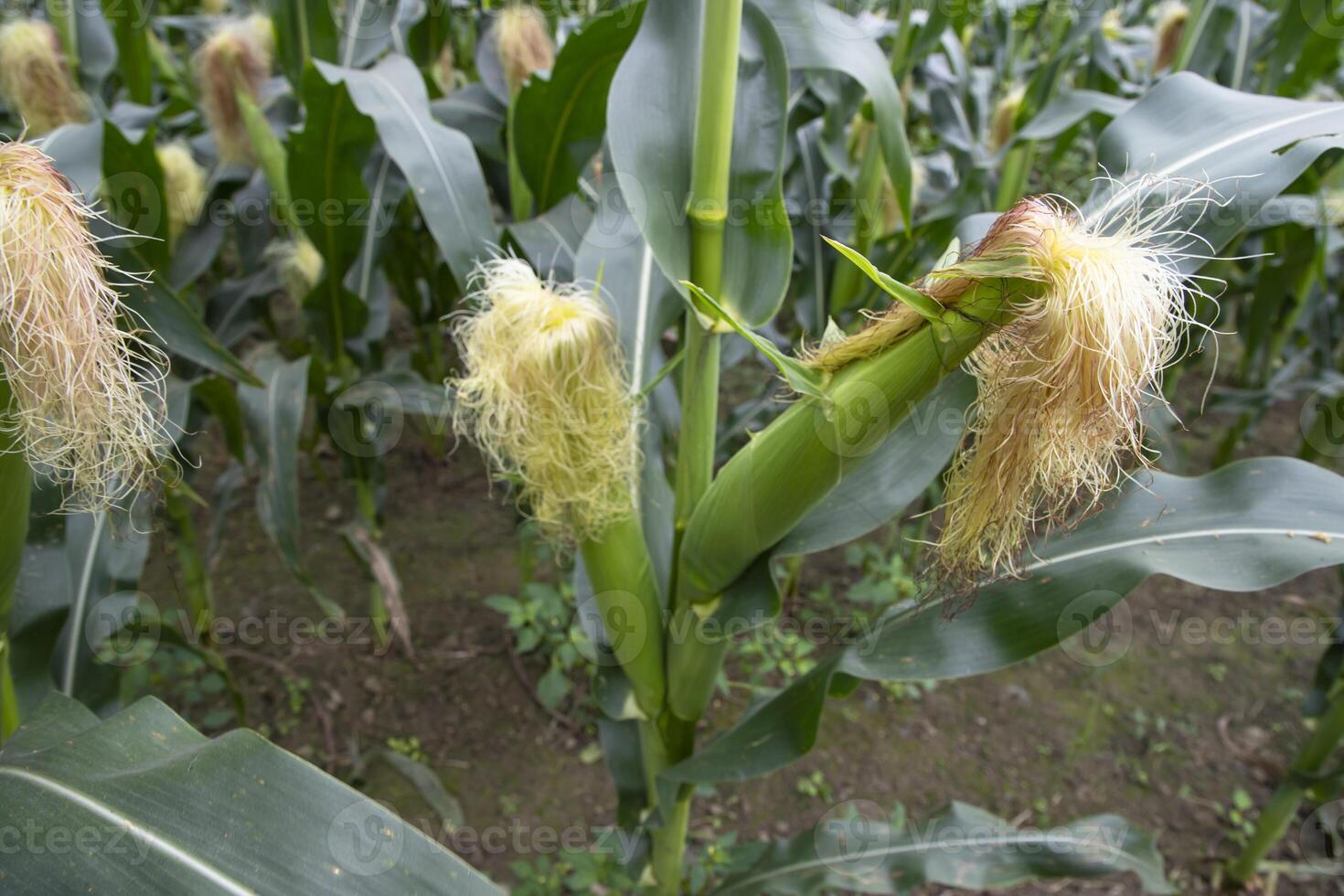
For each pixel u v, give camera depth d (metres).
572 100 2.24
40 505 1.59
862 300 3.13
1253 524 1.41
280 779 1.00
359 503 3.05
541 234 2.35
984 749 3.13
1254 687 3.41
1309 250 3.30
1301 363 4.30
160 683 3.06
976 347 1.04
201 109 3.13
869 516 1.48
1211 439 4.85
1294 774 2.40
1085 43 4.03
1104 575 1.42
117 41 3.19
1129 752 3.12
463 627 3.50
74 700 1.20
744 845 2.43
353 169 2.35
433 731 3.06
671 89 1.32
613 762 2.09
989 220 1.57
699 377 1.44
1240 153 1.33
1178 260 1.20
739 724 1.67
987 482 1.10
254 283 3.07
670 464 2.67
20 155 0.91
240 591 3.59
